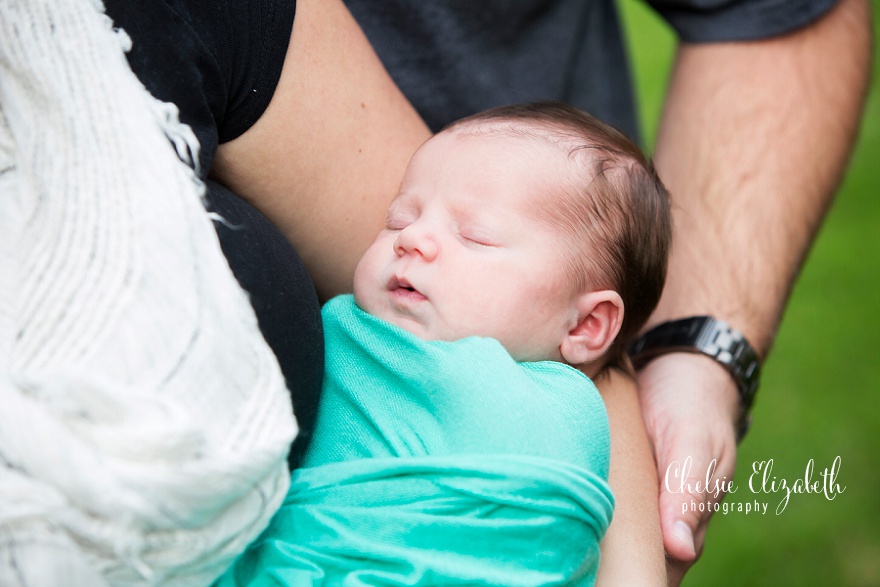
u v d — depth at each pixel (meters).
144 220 0.83
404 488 1.01
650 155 1.68
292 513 1.01
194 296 0.82
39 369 0.75
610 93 2.02
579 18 1.79
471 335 1.17
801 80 1.78
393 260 1.20
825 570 2.64
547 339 1.22
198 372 0.79
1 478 0.71
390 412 1.10
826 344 3.38
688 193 1.74
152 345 0.78
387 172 1.30
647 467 1.31
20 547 0.69
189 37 0.99
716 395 1.48
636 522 1.22
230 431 0.80
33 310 0.77
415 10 1.49
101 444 0.73
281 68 1.14
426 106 1.53
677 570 1.31
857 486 2.88
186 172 0.91
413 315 1.17
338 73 1.24
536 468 1.00
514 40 1.63
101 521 0.72
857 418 3.11
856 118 1.83
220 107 1.05
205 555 0.80
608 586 1.13
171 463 0.73
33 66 0.89
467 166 1.25
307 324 1.02
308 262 1.29
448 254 1.19
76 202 0.82
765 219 1.68
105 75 0.90
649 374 1.53
